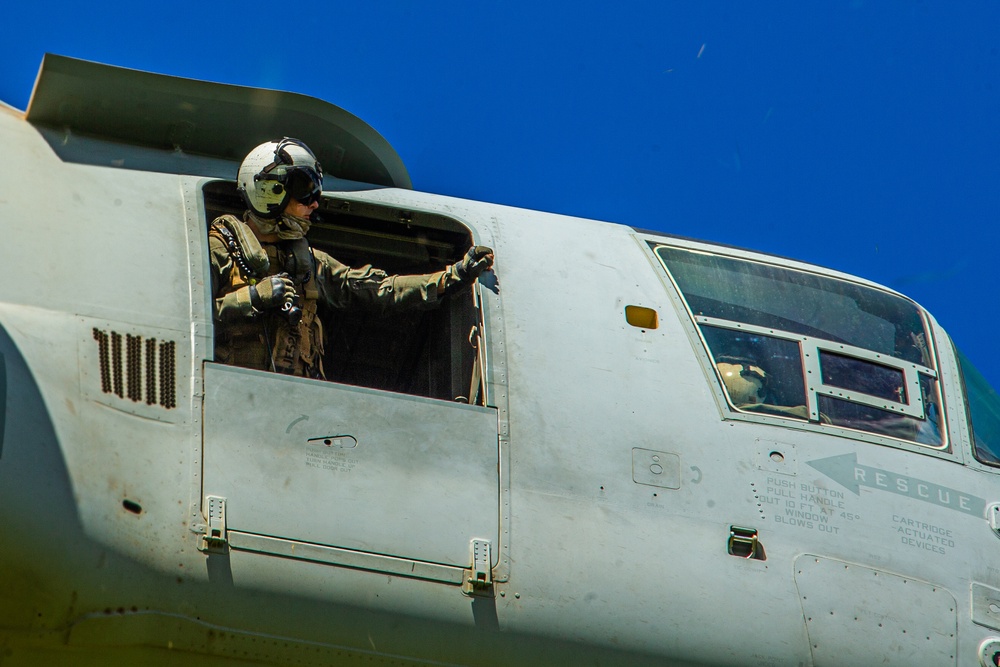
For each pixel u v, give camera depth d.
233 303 24.70
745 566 24.88
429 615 23.03
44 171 25.28
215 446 22.84
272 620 22.36
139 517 22.02
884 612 25.23
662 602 24.14
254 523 22.48
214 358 23.70
